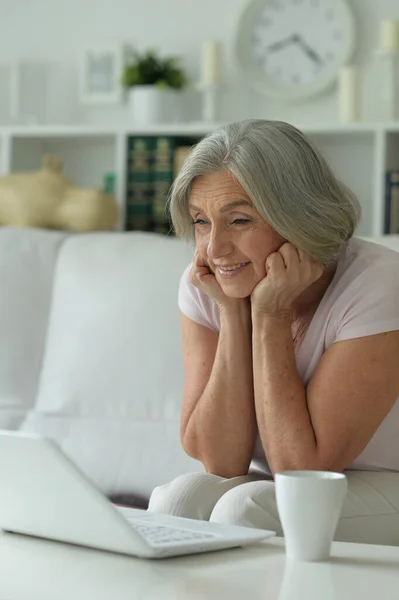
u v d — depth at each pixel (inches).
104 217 154.1
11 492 52.2
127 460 108.7
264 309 72.4
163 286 112.7
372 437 72.3
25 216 154.4
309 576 45.3
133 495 107.8
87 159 174.2
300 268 71.4
